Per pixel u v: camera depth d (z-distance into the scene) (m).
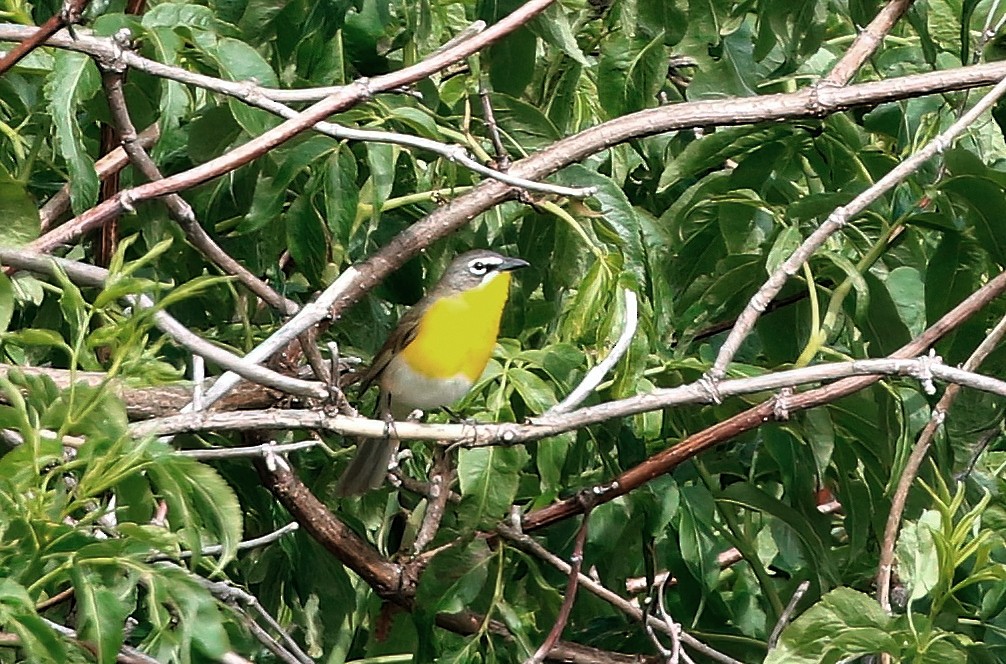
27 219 8.09
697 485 11.20
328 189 9.46
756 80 12.39
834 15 15.46
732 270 11.41
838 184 12.05
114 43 8.02
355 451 10.59
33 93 10.94
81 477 6.43
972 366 9.54
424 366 11.05
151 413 9.11
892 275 11.54
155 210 9.16
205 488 6.46
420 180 11.23
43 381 6.31
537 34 10.84
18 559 6.11
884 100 9.82
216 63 9.18
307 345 8.96
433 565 9.82
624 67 11.56
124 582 6.27
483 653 10.58
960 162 9.92
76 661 6.32
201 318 11.54
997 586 9.45
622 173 12.45
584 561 11.20
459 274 11.07
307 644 12.29
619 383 9.62
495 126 9.86
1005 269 10.34
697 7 11.57
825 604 7.95
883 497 10.99
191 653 6.29
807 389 10.93
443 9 12.47
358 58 11.24
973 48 13.55
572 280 10.58
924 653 7.90
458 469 9.30
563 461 9.64
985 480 11.50
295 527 9.04
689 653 11.40
